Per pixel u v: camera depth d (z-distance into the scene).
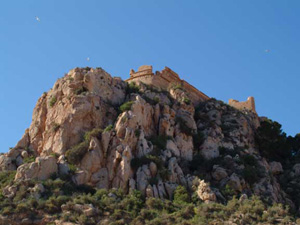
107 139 67.62
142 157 66.94
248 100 97.88
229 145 80.25
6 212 57.44
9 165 70.12
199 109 89.06
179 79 92.06
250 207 62.97
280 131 91.88
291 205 72.94
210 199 64.56
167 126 75.50
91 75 75.81
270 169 81.19
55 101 74.75
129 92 80.56
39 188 61.03
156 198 62.50
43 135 72.12
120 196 61.97
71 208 58.41
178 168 69.06
